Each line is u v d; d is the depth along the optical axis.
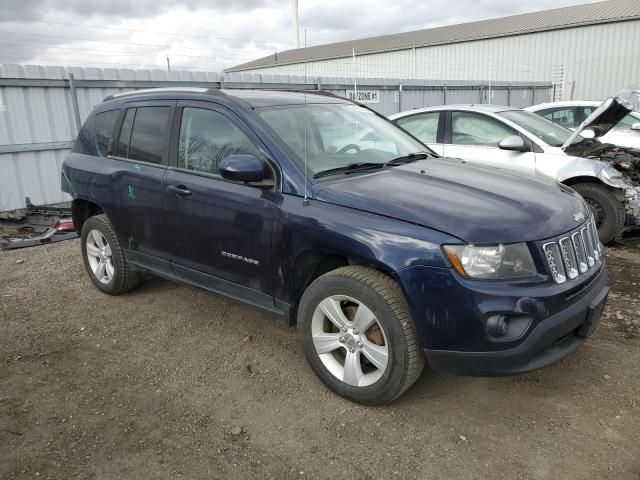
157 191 3.98
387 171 3.53
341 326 3.09
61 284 5.22
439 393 3.23
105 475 2.57
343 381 3.12
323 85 12.77
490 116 6.90
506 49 28.14
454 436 2.83
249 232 3.40
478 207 2.92
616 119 6.41
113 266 4.70
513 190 3.27
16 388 3.34
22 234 7.19
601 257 3.35
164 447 2.78
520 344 2.66
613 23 24.30
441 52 30.97
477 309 2.62
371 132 4.13
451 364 2.75
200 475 2.58
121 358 3.73
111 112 4.64
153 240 4.15
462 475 2.54
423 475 2.55
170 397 3.24
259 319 4.33
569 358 3.60
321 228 3.02
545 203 3.11
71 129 8.76
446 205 2.92
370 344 3.00
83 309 4.59
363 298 2.92
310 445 2.78
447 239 2.68
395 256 2.76
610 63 24.70
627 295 4.69
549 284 2.75
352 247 2.89
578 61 25.73
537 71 27.08
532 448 2.72
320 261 3.24
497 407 3.08
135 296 4.86
